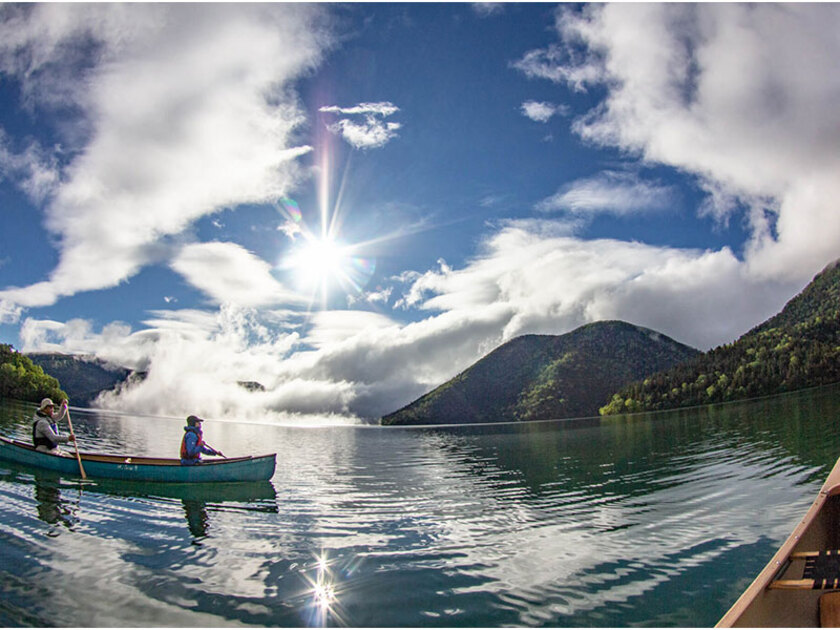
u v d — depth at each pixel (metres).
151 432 45.88
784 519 11.89
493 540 10.81
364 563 9.21
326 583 8.19
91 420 60.69
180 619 6.74
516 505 14.70
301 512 13.29
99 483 15.37
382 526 11.99
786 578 6.18
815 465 19.30
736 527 11.38
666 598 7.58
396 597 7.68
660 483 17.72
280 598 7.56
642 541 10.55
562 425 90.12
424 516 13.15
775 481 16.64
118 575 8.12
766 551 9.65
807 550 7.01
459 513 13.55
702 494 15.21
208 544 10.04
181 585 7.87
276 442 49.62
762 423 43.75
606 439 42.09
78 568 8.33
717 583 8.12
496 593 7.84
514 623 6.82
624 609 7.23
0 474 15.75
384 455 33.28
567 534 11.27
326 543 10.41
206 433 66.44
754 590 5.54
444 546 10.34
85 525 10.91
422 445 44.97
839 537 8.18
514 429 86.50
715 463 21.95
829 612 6.04
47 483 14.93
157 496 14.27
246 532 11.09
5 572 7.96
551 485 18.55
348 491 17.12
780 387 126.94
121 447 30.55
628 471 21.38
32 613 6.64
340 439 56.56
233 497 14.93
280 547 10.05
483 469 24.27
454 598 7.65
